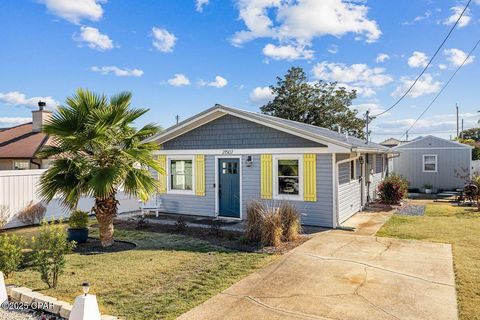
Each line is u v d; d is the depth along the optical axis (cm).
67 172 828
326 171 1085
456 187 2150
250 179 1223
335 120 3431
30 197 1228
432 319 454
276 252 790
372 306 496
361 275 627
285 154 1151
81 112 829
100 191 789
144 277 627
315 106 3438
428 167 2220
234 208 1269
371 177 1681
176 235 996
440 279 596
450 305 494
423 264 680
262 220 873
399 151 2188
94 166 851
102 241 884
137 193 877
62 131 809
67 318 466
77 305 425
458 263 680
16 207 1192
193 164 1349
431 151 2209
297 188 1139
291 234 905
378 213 1357
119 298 532
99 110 841
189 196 1362
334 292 550
